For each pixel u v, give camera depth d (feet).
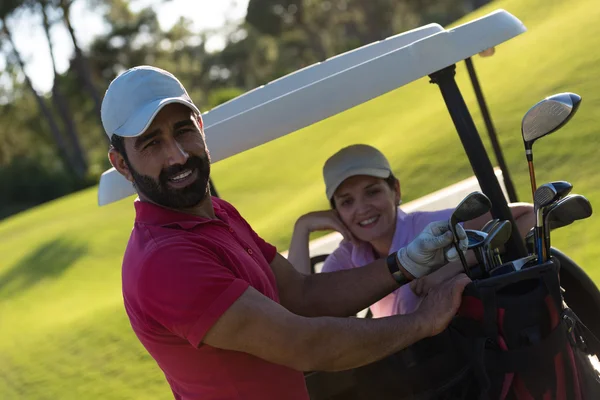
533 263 5.65
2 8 134.10
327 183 8.10
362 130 39.99
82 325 25.62
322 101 6.05
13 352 26.30
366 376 6.81
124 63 151.53
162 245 5.23
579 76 27.71
